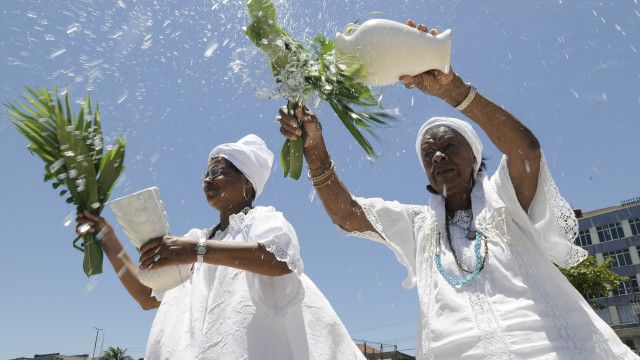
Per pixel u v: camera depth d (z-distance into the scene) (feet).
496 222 8.64
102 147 10.80
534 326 7.54
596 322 7.81
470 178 9.59
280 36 9.00
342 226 10.44
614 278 90.74
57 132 10.47
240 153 10.61
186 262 8.55
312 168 10.00
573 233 8.36
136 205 8.47
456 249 8.81
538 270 8.20
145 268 8.61
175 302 9.91
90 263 10.43
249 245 8.82
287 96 8.82
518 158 8.46
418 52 8.25
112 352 199.00
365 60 8.56
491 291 8.06
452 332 7.85
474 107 8.48
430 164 9.59
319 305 9.95
